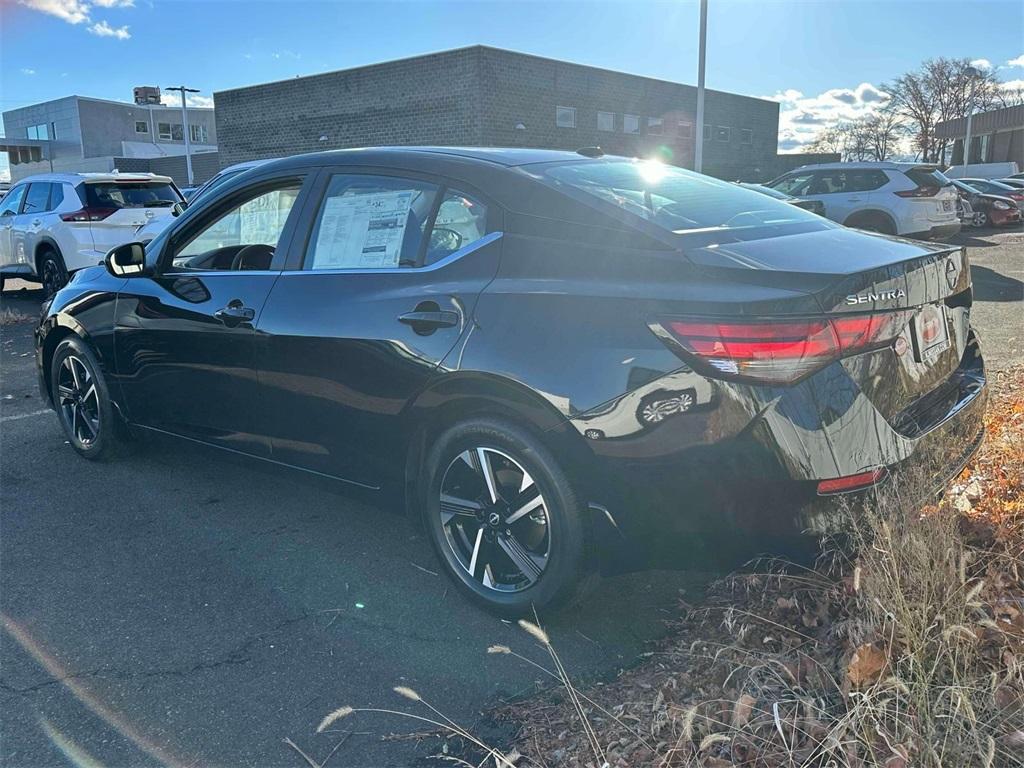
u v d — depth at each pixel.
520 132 24.78
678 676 2.53
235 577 3.35
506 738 2.36
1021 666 2.11
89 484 4.37
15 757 2.31
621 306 2.53
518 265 2.83
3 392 6.47
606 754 2.20
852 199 13.49
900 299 2.54
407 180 3.23
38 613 3.08
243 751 2.34
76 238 10.86
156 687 2.63
